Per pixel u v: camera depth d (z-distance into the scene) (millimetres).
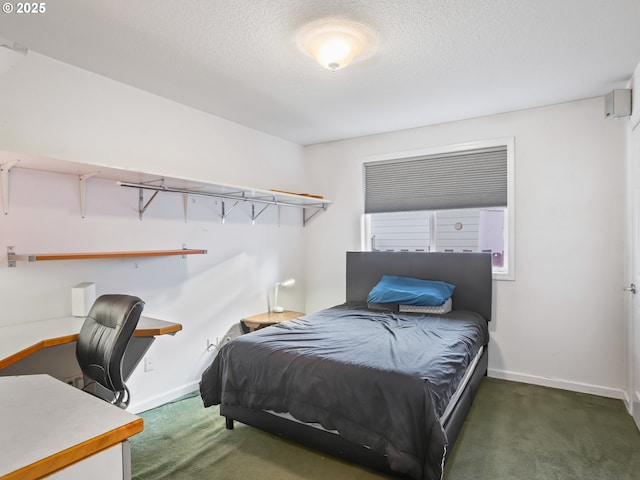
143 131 2816
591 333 3062
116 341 1662
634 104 2570
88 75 2490
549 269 3213
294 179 4367
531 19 1943
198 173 3229
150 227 2859
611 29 2037
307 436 2105
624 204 2932
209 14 1879
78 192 2426
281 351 2203
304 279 4531
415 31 2051
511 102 3131
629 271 2773
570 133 3133
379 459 1885
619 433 2418
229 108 3221
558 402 2893
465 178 3627
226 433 2445
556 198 3186
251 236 3783
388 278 3721
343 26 1986
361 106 3207
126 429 858
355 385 1883
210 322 3336
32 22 1926
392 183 4027
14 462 706
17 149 2166
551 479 1961
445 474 2002
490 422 2580
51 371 2322
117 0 1754
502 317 3410
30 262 2217
